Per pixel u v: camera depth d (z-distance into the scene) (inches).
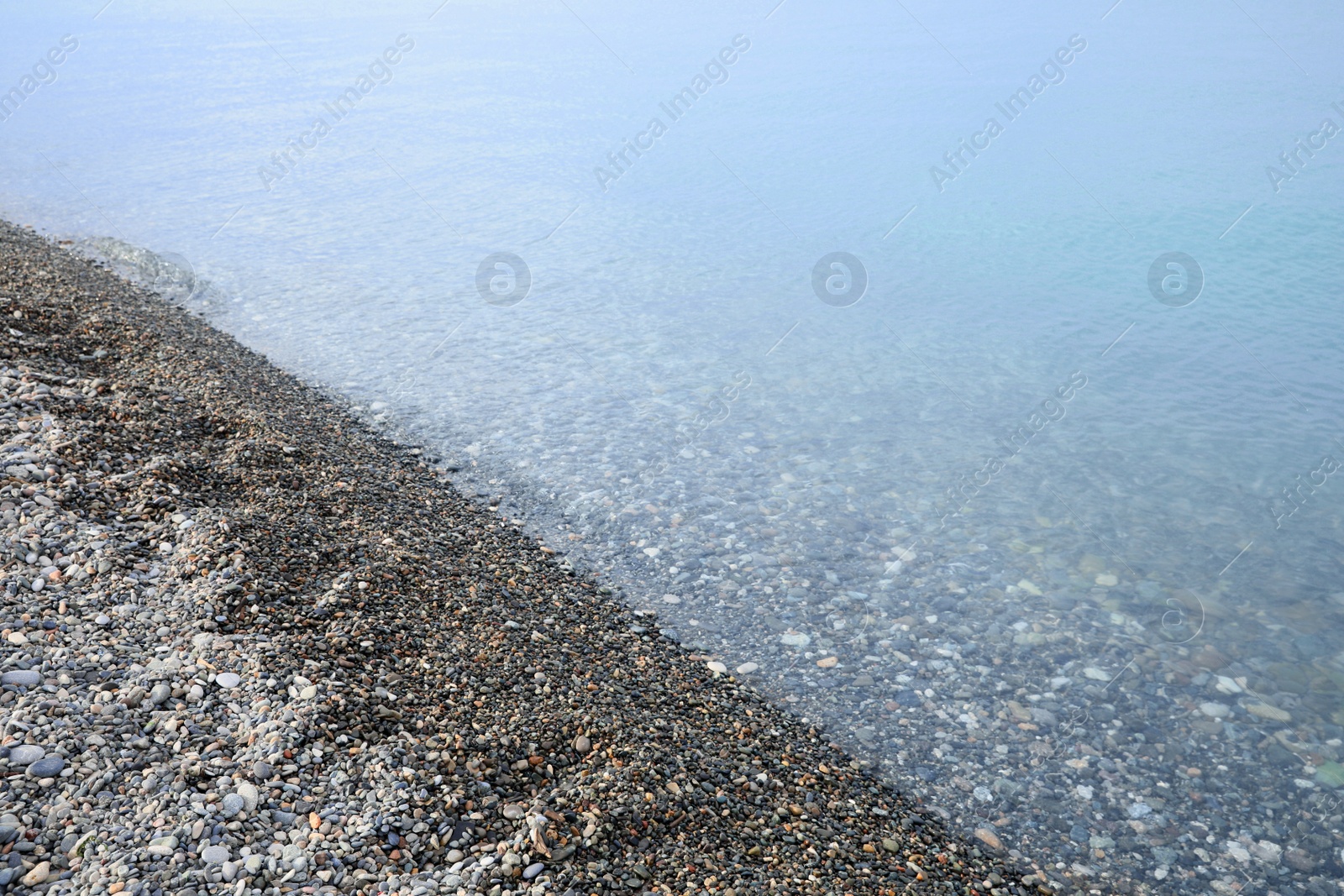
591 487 402.0
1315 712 284.7
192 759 185.9
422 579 286.5
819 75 1499.8
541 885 176.1
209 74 1579.7
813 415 487.8
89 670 205.3
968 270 730.2
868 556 362.0
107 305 490.6
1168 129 1109.1
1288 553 373.4
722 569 348.2
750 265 733.3
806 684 286.5
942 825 235.1
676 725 246.5
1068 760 261.6
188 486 305.0
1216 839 237.0
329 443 391.9
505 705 230.8
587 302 645.3
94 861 159.3
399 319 595.2
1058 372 552.4
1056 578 353.4
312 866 169.0
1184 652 311.7
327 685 216.2
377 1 3048.7
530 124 1216.2
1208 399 518.3
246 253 711.1
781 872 196.4
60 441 294.7
